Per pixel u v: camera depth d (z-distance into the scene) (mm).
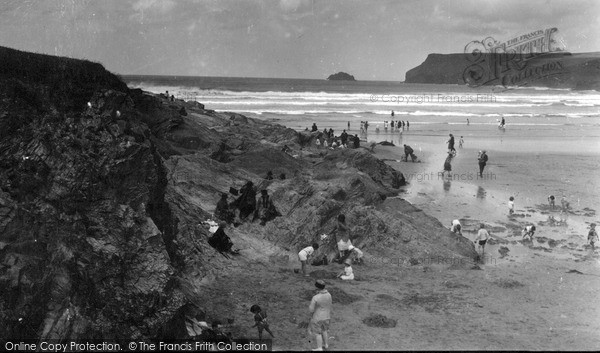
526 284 16875
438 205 28594
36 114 10594
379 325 13055
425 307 14453
